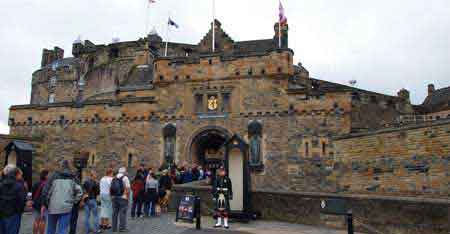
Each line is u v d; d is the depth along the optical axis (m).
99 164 31.27
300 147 27.84
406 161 19.22
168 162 29.78
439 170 17.58
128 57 52.84
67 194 11.02
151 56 48.66
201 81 30.50
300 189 27.23
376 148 21.00
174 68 31.17
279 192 17.23
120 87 42.28
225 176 15.82
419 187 18.42
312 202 16.12
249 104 29.28
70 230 12.92
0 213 9.80
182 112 30.45
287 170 27.72
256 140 28.66
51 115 33.28
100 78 54.19
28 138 32.25
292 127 28.27
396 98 42.47
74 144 32.22
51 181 11.08
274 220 17.19
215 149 31.56
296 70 48.94
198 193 19.38
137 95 37.69
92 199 14.05
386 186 20.17
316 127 27.83
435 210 12.73
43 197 10.96
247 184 16.92
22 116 34.03
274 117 28.70
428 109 56.03
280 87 28.95
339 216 15.23
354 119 33.25
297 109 28.36
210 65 30.53
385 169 20.33
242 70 29.80
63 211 10.90
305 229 15.04
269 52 29.44
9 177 10.10
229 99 29.81
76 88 60.09
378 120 36.34
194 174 23.89
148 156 30.44
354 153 22.41
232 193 17.19
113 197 14.38
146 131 30.91
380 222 14.09
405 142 19.38
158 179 21.78
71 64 62.12
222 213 15.42
